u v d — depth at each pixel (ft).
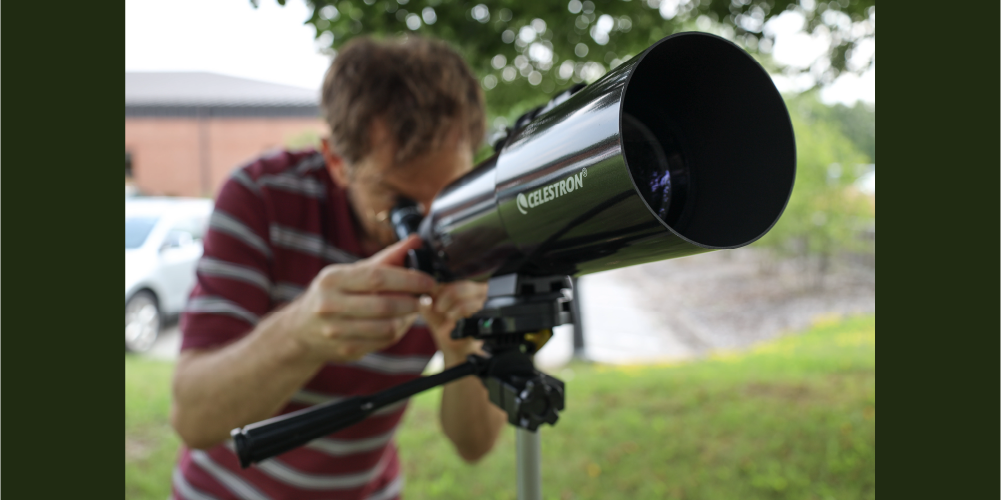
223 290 4.26
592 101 1.94
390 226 4.19
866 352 20.29
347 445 4.87
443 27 9.27
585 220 2.00
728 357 21.98
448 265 3.08
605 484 11.76
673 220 2.15
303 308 3.26
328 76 4.39
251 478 4.90
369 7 8.71
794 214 32.19
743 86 2.10
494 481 12.05
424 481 12.14
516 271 2.66
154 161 49.55
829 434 13.26
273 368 3.47
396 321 3.20
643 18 10.09
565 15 9.77
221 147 49.90
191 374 3.89
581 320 22.22
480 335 2.78
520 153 2.30
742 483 11.65
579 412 15.12
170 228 22.91
